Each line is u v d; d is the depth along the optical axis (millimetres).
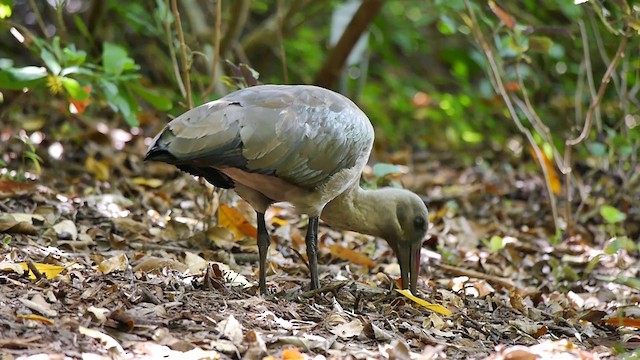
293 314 8789
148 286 9031
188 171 9406
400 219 10539
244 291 9445
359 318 8984
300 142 9008
